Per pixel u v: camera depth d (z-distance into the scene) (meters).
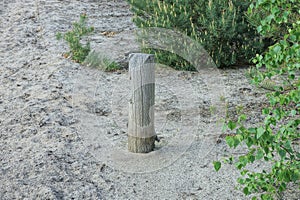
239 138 2.52
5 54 6.39
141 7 5.93
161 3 5.94
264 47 5.80
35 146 3.90
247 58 5.74
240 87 5.14
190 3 5.86
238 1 5.75
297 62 2.63
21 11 8.27
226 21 5.47
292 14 4.05
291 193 3.07
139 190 3.24
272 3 2.60
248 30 5.65
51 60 6.06
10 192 3.23
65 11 8.21
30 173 3.47
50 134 4.11
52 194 3.18
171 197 3.15
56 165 3.57
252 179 2.71
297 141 3.73
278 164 2.59
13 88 5.26
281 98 2.54
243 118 2.61
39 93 5.08
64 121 4.39
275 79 5.13
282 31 4.45
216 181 3.32
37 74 5.64
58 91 5.12
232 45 5.86
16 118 4.47
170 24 5.50
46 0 9.00
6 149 3.86
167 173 3.44
